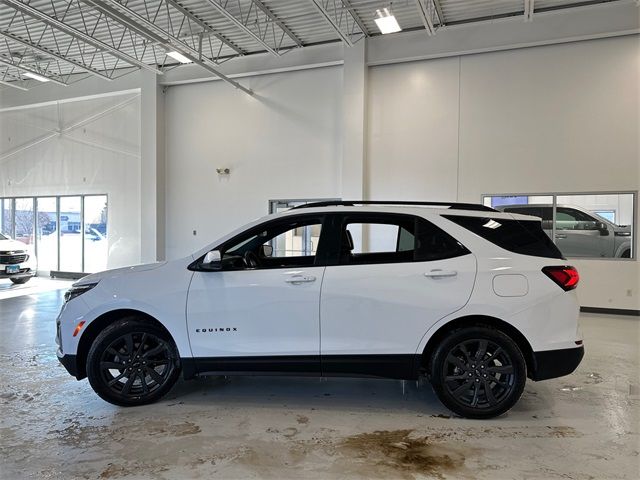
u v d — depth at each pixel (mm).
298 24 8664
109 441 2936
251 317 3371
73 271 12852
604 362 4770
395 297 3250
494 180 8484
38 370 4477
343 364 3305
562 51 8008
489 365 3260
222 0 7742
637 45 7574
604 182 7797
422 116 8930
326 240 3449
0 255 10539
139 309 3455
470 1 7652
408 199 9062
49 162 13039
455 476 2520
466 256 3279
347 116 9234
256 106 10344
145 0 7711
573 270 3307
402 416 3359
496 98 8438
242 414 3393
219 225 10773
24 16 8422
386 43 8961
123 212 11984
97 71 10570
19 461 2678
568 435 3039
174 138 11172
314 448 2846
